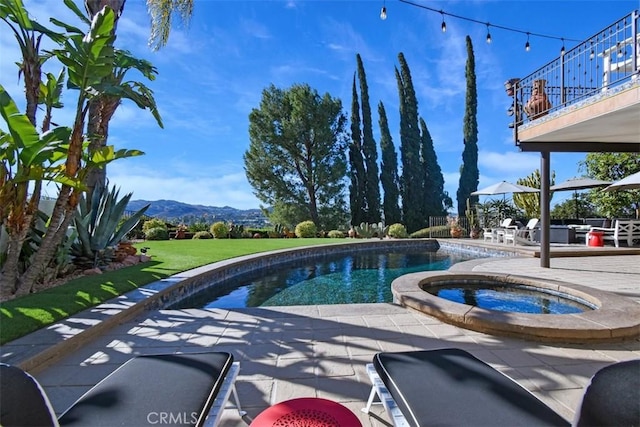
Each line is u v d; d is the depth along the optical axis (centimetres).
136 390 153
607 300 387
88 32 405
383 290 684
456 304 370
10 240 410
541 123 586
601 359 268
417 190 2162
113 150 430
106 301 396
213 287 642
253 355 275
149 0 633
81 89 409
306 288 699
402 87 2206
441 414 136
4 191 388
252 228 1705
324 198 2114
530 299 506
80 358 271
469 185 2189
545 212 665
